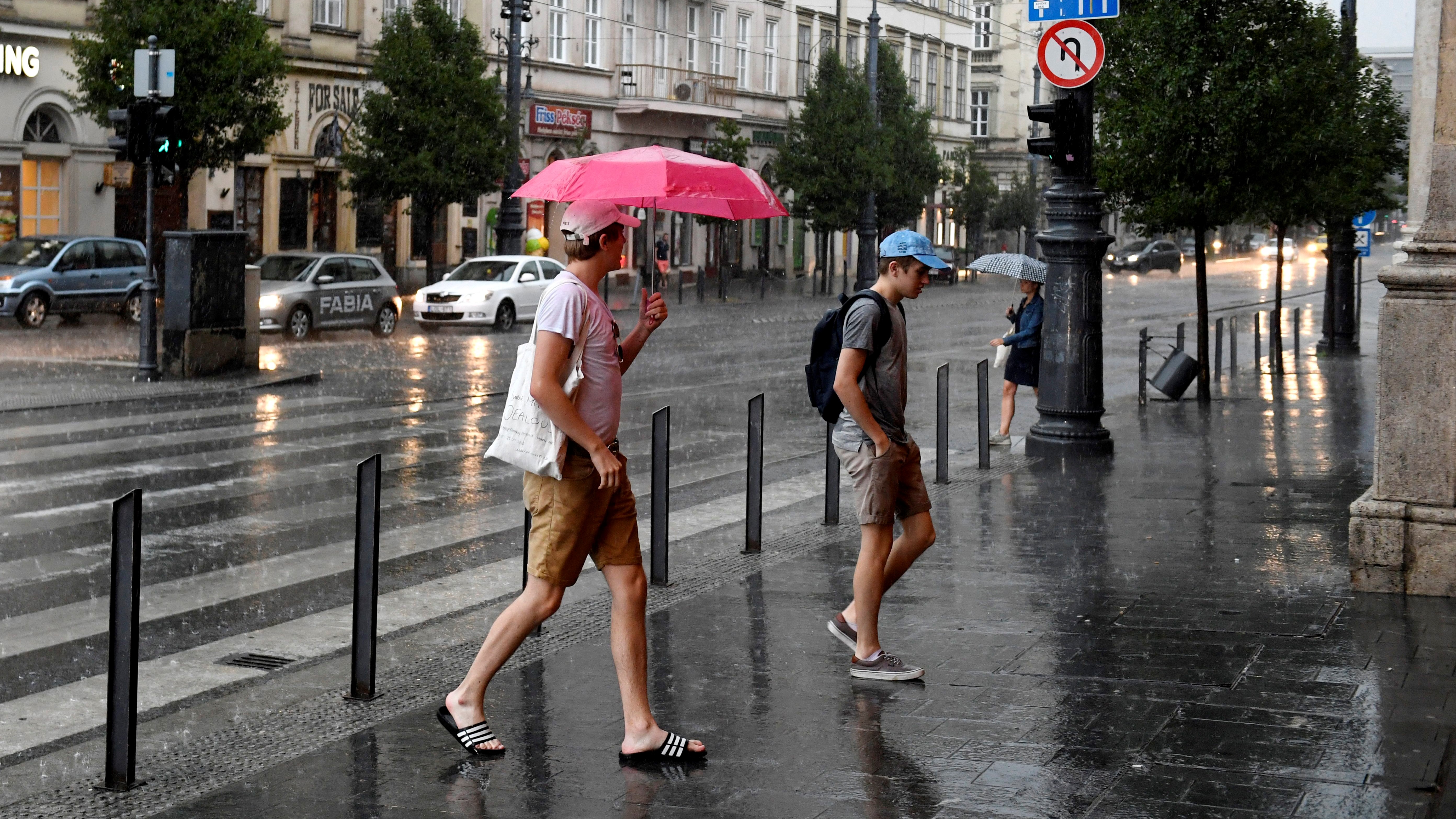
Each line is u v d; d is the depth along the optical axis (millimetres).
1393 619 7285
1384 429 7832
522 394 5219
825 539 9695
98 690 6500
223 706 6141
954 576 8344
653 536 8180
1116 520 10188
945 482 11930
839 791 4914
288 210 37562
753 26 56219
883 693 6055
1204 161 17734
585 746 5410
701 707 5879
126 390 17266
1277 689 6066
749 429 9219
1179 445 14367
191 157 30016
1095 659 6555
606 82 48156
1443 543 7715
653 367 23016
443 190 34656
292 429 14672
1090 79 13531
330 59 38094
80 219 32344
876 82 51312
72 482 11422
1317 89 18016
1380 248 95000
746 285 53250
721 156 47906
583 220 5215
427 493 11430
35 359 21016
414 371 20969
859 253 50812
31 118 31531
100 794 4949
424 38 34344
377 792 4934
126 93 28750
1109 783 4969
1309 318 38375
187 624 7551
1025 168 82188
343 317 27281
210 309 18812
